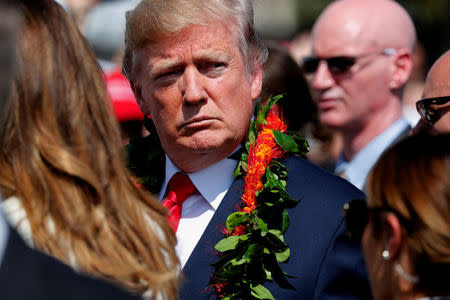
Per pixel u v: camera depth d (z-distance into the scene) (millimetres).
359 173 9109
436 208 3752
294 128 7250
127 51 5672
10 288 3250
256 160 5480
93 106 3818
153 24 5254
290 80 7168
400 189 3883
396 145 4113
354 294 5047
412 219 3797
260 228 5184
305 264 5109
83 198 3629
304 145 5914
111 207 3738
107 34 12094
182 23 5211
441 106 5707
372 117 9125
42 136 3596
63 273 3363
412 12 22328
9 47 3396
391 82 9086
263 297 5012
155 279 3643
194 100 5262
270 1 24703
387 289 4000
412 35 9305
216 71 5324
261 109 5934
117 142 3922
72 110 3711
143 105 5824
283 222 5254
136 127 8719
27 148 3588
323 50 9242
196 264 5328
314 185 5434
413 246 3791
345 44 9070
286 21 24969
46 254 3375
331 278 5062
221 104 5344
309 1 24984
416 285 3828
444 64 5844
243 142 5672
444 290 3768
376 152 9062
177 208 5699
